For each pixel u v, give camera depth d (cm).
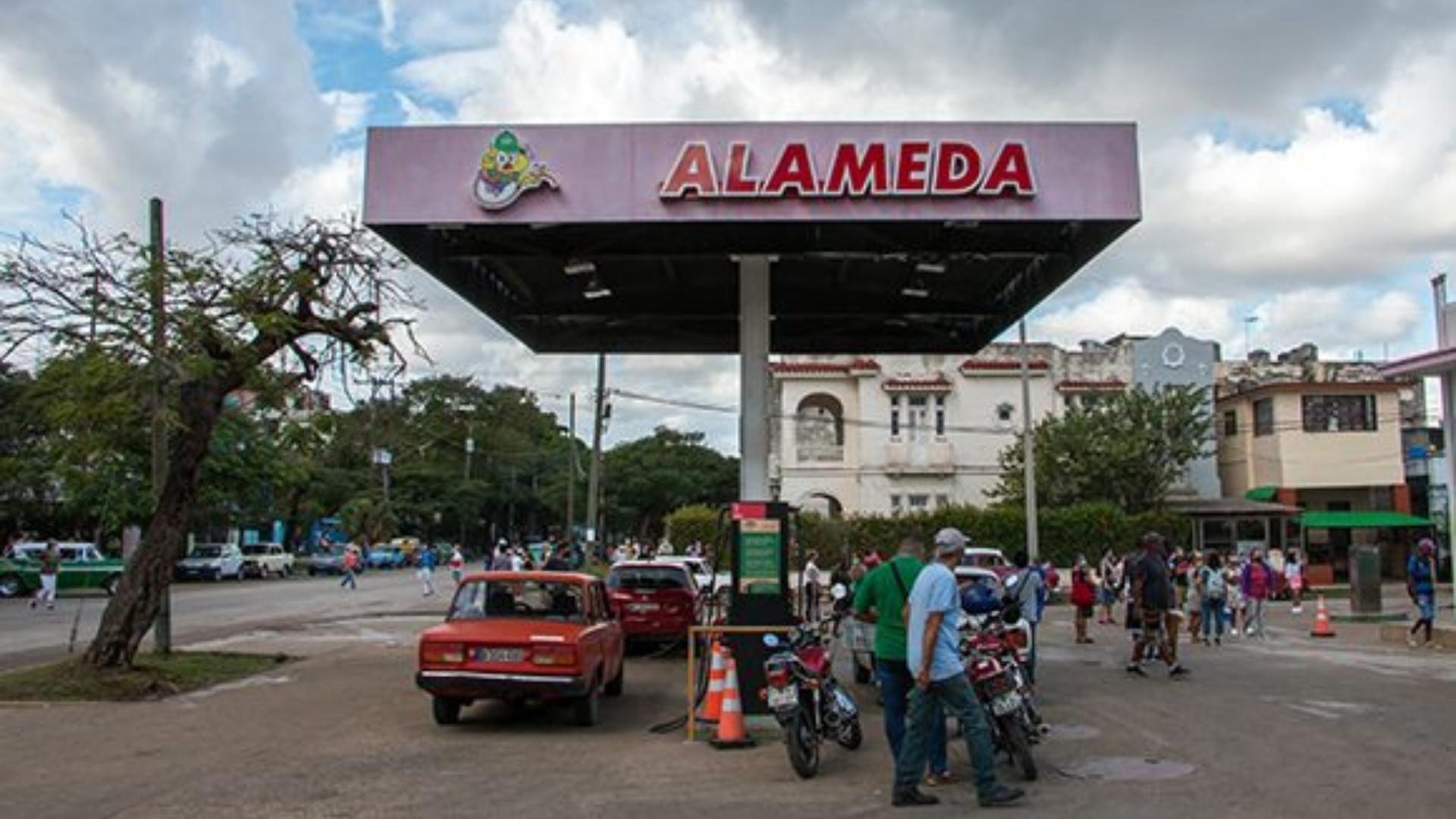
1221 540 4494
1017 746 914
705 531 4481
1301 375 5206
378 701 1382
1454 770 942
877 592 926
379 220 1343
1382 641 2259
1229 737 1110
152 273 1473
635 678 1684
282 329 1520
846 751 1059
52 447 1652
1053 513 4178
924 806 830
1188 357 4919
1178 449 4372
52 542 3306
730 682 1091
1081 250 1516
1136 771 945
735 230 1530
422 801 856
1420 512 4944
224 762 1005
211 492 4691
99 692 1387
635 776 950
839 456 4794
